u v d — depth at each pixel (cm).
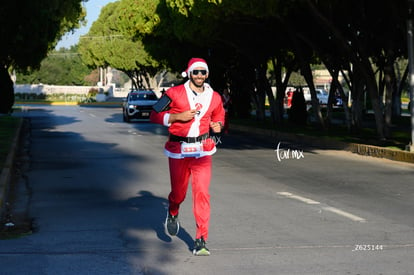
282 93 3356
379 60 3081
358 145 2012
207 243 775
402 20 1912
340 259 695
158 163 1673
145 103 3825
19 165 1636
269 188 1242
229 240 789
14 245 768
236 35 3105
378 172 1515
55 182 1329
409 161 1733
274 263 680
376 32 2300
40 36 2916
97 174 1455
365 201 1091
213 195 1152
